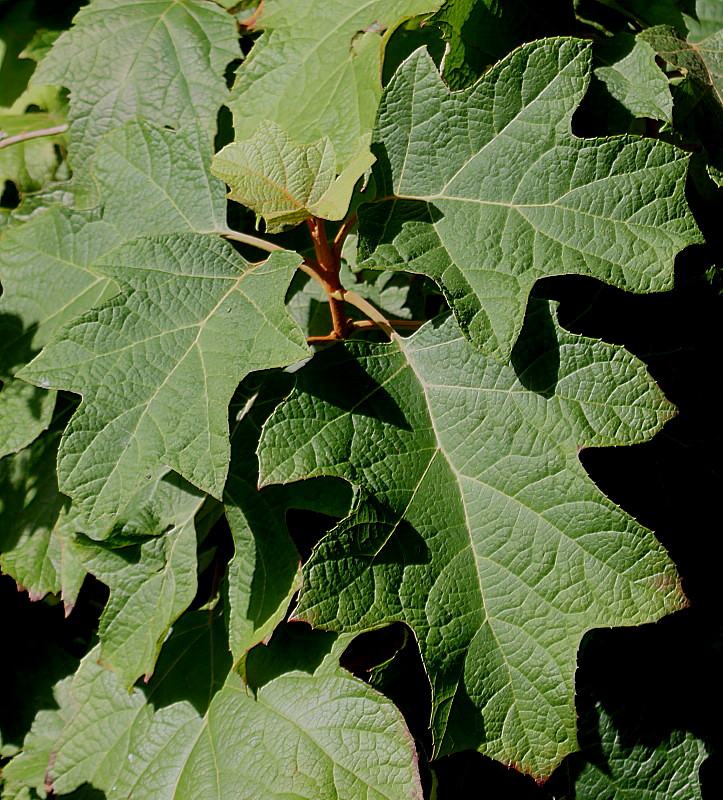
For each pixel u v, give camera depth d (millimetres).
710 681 591
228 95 620
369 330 636
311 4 607
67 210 616
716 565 583
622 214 513
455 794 584
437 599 513
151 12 646
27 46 723
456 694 508
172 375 511
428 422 534
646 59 569
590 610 506
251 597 556
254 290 530
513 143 528
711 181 598
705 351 577
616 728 590
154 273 537
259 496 567
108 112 634
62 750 595
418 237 529
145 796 567
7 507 648
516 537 516
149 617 582
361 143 512
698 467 578
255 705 566
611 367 513
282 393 585
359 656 584
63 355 512
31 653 720
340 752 544
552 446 517
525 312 514
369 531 513
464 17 556
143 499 591
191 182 599
